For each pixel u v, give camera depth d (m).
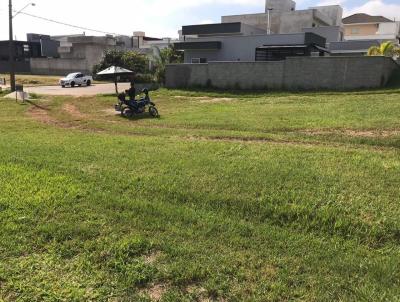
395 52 30.30
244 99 22.39
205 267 4.00
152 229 4.87
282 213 5.22
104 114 18.98
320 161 7.67
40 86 42.41
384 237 4.64
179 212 5.30
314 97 20.77
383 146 9.70
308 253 4.29
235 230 4.81
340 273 3.91
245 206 5.49
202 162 7.76
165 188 6.23
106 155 8.70
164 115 17.28
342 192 5.86
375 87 22.25
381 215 5.07
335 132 11.41
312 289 3.65
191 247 4.41
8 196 5.91
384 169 7.01
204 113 16.91
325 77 23.50
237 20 51.06
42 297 3.61
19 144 10.44
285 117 14.40
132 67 46.00
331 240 4.61
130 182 6.59
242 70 26.00
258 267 4.03
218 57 34.50
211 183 6.41
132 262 4.13
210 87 27.34
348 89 22.72
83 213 5.32
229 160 7.88
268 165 7.39
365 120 12.82
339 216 5.05
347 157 7.99
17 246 4.47
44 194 5.99
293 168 7.15
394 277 3.83
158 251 4.37
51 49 75.19
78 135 12.38
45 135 12.49
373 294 3.54
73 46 63.25
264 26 49.38
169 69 28.66
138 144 10.04
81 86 42.12
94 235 4.71
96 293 3.65
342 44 38.53
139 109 17.89
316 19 48.72
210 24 37.94
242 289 3.67
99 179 6.82
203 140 10.75
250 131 12.45
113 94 28.38
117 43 67.25
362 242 4.59
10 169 7.49
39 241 4.56
